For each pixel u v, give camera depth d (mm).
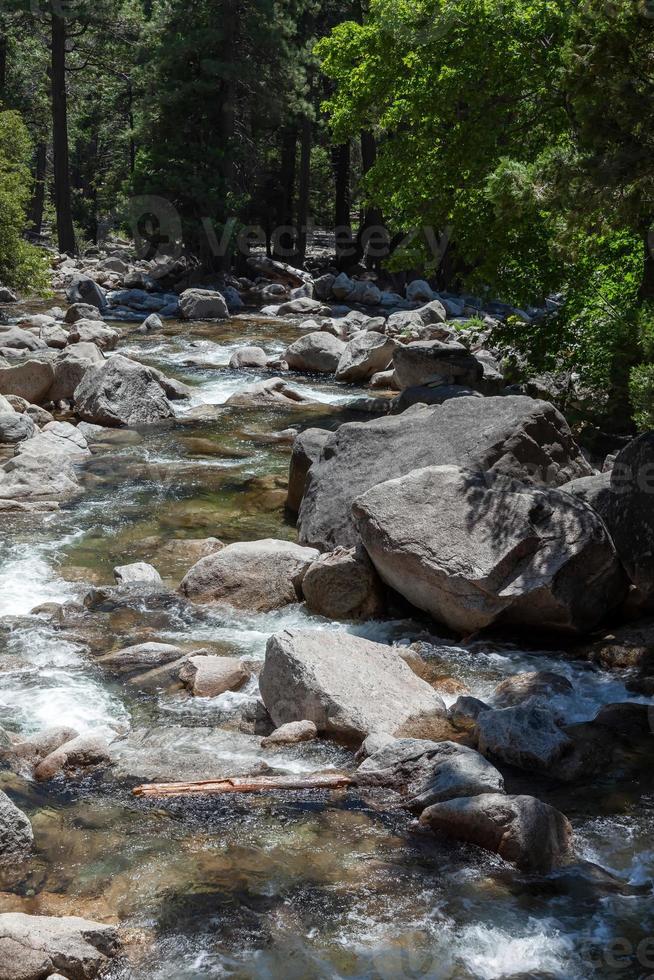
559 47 15328
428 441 10953
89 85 48656
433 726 7332
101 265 38938
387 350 21031
